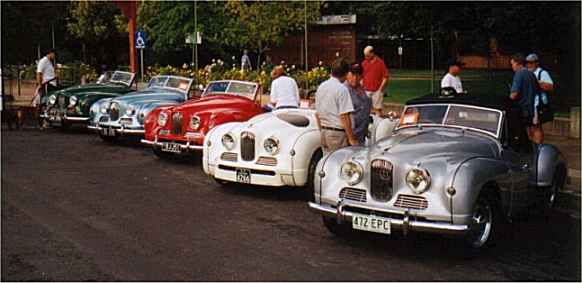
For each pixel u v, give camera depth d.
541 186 7.82
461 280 5.95
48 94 16.44
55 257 6.48
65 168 11.54
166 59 36.59
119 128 14.02
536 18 16.08
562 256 6.71
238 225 7.81
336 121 8.34
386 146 6.98
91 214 8.24
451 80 12.75
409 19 18.56
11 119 17.02
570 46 17.14
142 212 8.39
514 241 7.27
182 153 11.66
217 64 24.62
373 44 43.44
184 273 6.04
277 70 11.84
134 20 21.66
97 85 16.98
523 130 7.68
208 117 11.48
